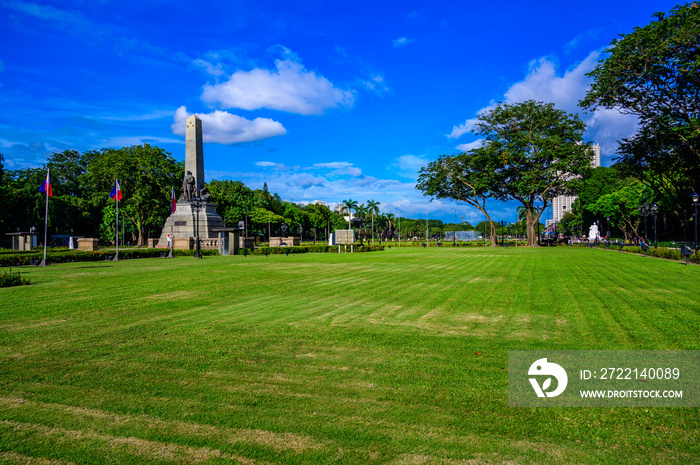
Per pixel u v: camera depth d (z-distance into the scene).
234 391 5.56
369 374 6.14
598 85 43.75
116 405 5.18
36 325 9.16
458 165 67.44
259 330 8.69
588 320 9.39
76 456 4.08
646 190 68.19
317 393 5.48
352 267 23.81
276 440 4.33
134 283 16.31
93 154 80.88
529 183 61.62
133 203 65.75
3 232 59.25
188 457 4.04
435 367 6.42
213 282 16.67
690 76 38.12
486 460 3.95
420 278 18.02
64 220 70.38
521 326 8.93
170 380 5.97
